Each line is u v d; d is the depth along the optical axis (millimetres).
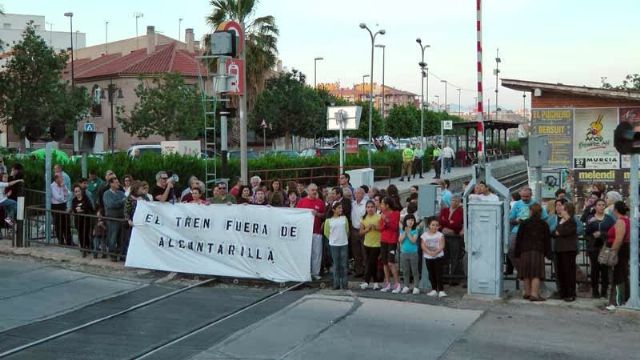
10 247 14797
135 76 57500
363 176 17938
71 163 20234
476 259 11047
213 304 10859
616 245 10070
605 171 19750
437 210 13992
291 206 13664
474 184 13461
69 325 9578
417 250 11508
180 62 58625
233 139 53438
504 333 9234
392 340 8914
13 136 60188
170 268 12828
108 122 59500
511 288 12117
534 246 10844
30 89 41250
